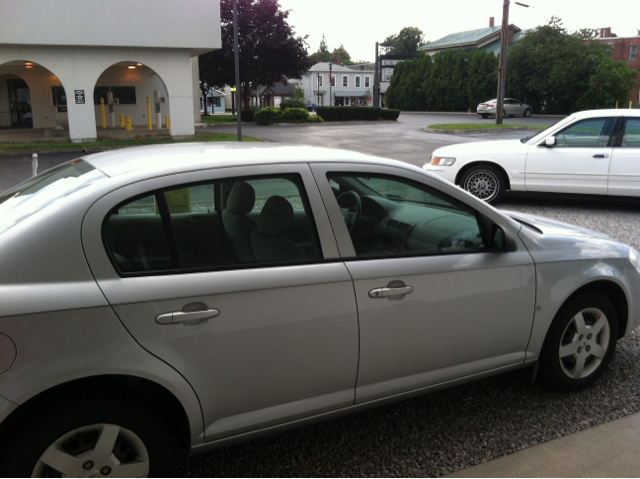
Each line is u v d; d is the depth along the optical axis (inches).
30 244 84.4
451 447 118.1
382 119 1533.0
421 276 112.2
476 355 123.0
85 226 87.7
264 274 98.2
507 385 145.3
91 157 115.7
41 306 81.3
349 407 110.1
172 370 90.3
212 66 1694.1
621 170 353.1
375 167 113.6
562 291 130.2
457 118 1668.3
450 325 116.8
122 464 89.5
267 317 97.3
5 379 79.0
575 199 425.4
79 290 84.6
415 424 127.0
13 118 1091.9
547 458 114.4
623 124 356.2
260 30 1683.1
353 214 110.3
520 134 1047.0
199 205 97.3
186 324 91.1
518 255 125.2
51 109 1075.9
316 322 101.9
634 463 112.9
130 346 86.8
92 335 84.3
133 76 1117.7
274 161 105.4
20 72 1039.0
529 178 373.7
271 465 111.9
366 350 108.1
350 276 105.0
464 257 118.6
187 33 874.1
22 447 81.2
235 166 101.5
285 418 103.2
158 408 93.6
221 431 97.7
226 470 110.1
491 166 383.6
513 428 125.0
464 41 2578.7
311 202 105.4
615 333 142.6
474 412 132.0
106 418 86.7
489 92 1930.4
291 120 1371.8
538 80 1811.0
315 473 109.3
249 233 100.8
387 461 113.3
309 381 104.0
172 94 910.4
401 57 2787.9
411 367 115.0
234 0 607.5
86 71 843.4
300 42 1739.7
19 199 102.0
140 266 90.8
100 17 818.2
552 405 134.9
